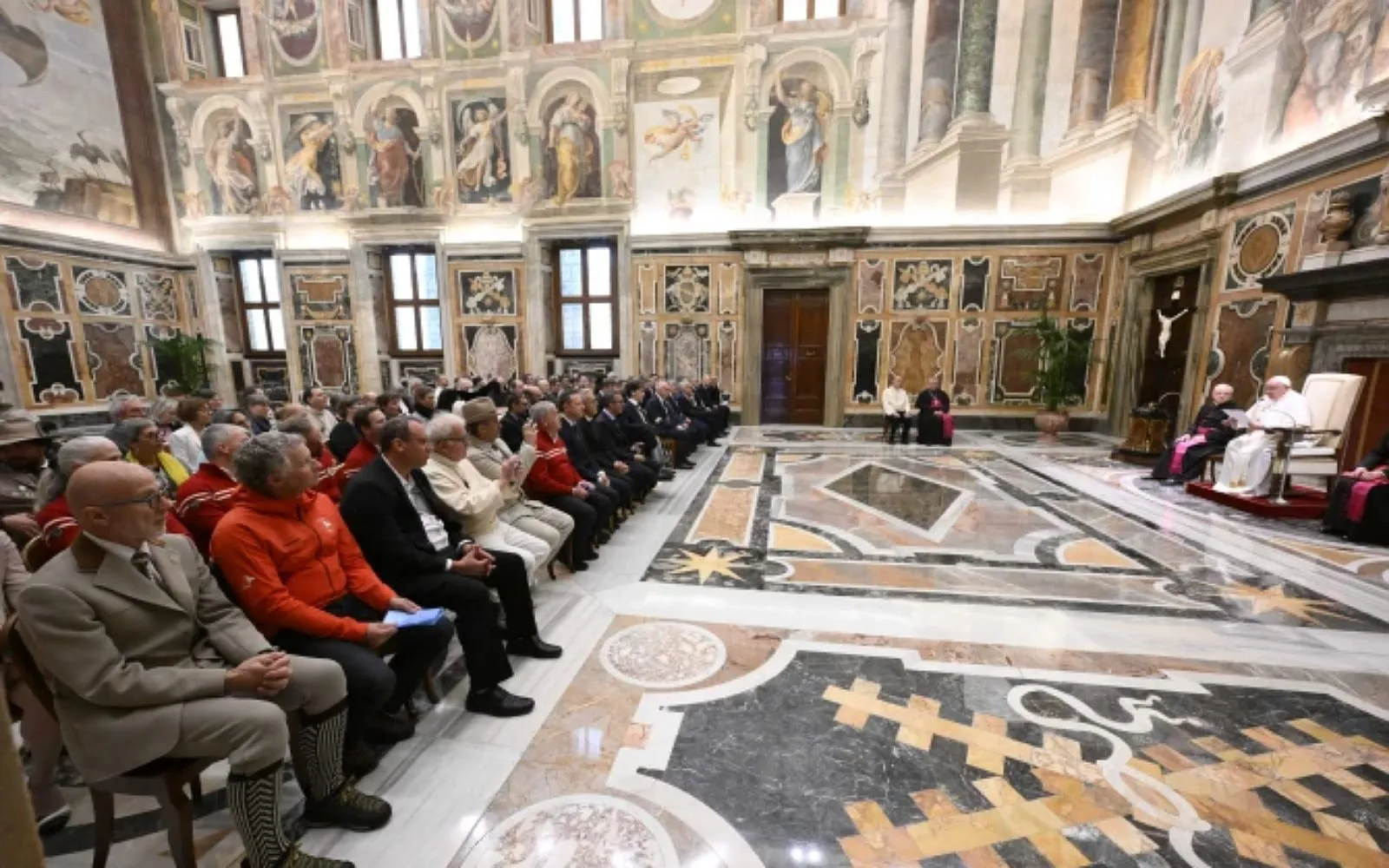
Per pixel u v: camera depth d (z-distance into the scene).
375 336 11.23
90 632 1.44
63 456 2.15
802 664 2.76
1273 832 1.83
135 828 1.87
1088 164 8.96
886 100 9.30
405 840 1.79
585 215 10.27
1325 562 4.06
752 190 9.88
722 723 2.34
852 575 3.83
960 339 9.88
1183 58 7.83
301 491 2.05
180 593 1.67
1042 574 3.86
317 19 10.09
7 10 8.62
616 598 3.47
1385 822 1.87
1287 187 6.18
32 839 0.66
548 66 9.82
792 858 1.74
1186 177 7.80
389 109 10.34
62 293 9.38
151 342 10.67
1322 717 2.38
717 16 9.36
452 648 2.97
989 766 2.11
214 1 10.45
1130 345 8.95
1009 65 8.92
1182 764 2.12
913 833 1.83
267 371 11.91
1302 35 6.07
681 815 1.89
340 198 10.77
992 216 9.41
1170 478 6.38
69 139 9.45
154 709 1.49
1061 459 7.69
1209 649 2.90
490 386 8.60
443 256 10.78
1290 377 6.03
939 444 8.68
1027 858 1.74
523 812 1.90
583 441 4.70
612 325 11.10
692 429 7.69
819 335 10.44
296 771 1.83
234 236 11.05
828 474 6.80
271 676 1.62
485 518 3.09
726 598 3.48
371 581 2.27
